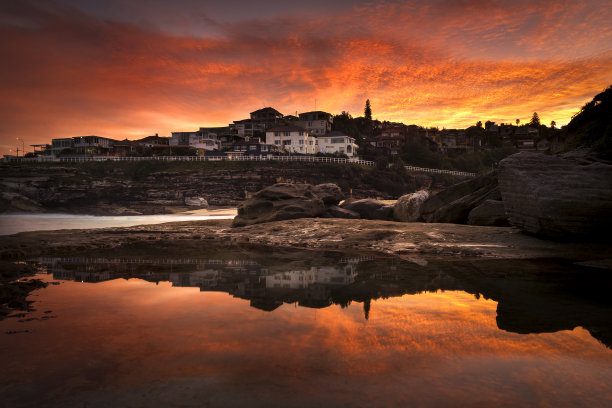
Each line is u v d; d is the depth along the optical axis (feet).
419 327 10.45
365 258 29.40
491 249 32.91
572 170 34.68
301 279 19.31
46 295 14.85
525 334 9.88
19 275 20.39
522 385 6.68
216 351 8.32
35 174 209.26
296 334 9.69
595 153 38.78
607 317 11.69
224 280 18.89
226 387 6.48
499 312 12.33
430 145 345.10
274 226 56.49
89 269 22.72
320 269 23.09
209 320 11.06
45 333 9.68
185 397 6.08
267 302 13.75
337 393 6.25
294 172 216.33
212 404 5.82
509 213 38.55
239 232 55.67
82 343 8.86
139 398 6.05
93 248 36.19
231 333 9.75
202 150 279.69
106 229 60.64
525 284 18.04
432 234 40.73
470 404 5.86
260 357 7.98
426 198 59.93
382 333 9.85
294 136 281.54
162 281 18.49
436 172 265.75
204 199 203.92
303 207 64.64
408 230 43.86
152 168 226.79
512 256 29.76
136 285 17.35
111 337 9.38
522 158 38.27
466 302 13.92
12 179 199.21
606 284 18.15
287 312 12.17
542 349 8.70
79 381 6.73
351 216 69.72
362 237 42.39
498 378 7.00
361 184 224.53
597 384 6.75
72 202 199.72
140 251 34.06
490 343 9.09
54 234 48.62
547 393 6.33
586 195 31.58
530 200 34.24
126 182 213.25
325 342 9.02
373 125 422.41
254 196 70.54
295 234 48.70
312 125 318.45
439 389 6.47
